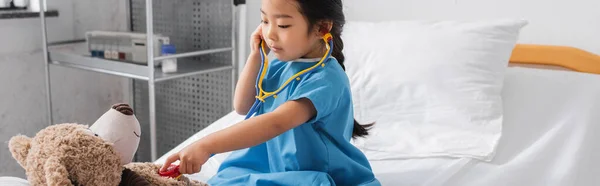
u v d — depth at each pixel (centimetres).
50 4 214
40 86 216
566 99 161
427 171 132
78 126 83
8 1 204
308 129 104
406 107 159
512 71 177
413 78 162
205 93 229
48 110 209
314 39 102
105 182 79
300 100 97
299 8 96
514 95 166
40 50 214
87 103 237
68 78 227
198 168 90
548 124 153
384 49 170
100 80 241
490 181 128
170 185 89
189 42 229
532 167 134
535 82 170
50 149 78
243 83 116
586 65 179
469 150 140
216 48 219
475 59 162
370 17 210
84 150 78
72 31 225
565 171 132
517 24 169
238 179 108
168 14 232
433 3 200
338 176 108
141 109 254
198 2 222
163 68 195
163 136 250
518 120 156
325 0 99
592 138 145
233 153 122
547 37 188
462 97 156
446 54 163
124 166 87
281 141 109
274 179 103
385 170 134
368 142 148
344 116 107
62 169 75
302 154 105
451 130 151
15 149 83
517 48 188
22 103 210
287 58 102
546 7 185
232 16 211
